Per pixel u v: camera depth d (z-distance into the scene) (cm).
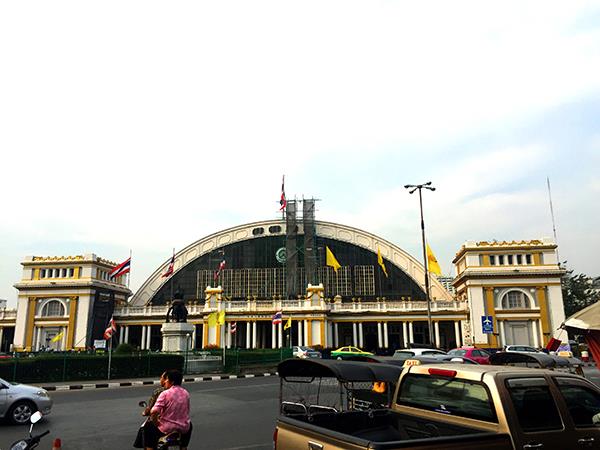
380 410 754
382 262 8031
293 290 8131
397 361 1320
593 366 3884
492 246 6744
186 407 901
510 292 6631
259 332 7650
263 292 8294
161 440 875
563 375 668
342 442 545
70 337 7231
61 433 1363
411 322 7225
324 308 7031
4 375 2834
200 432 1353
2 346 8138
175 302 4188
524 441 581
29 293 7500
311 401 1030
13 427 1430
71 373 3084
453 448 540
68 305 7406
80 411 1783
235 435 1312
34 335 7356
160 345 8112
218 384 2881
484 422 609
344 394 1110
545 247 6650
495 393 600
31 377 2939
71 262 7575
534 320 6469
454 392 665
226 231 8681
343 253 8469
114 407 1888
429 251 5341
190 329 4134
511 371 638
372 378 757
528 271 6556
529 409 611
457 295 7606
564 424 620
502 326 6506
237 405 1881
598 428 647
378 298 7775
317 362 776
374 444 504
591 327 1091
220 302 7219
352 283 8300
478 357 2950
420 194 4047
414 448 519
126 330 7775
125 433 1364
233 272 8481
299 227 8538
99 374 3180
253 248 8600
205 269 8600
